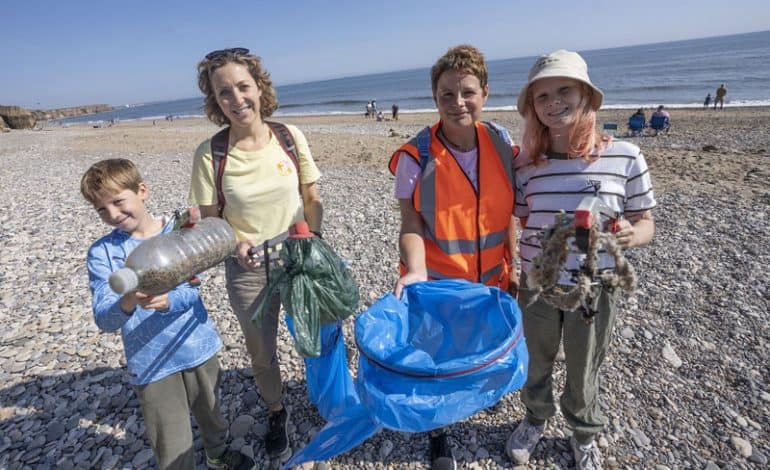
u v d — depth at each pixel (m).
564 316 2.29
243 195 2.49
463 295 2.16
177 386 2.37
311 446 2.83
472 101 2.22
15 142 30.80
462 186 2.33
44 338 4.52
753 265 5.18
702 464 2.69
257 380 2.84
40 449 3.10
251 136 2.56
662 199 8.06
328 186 10.67
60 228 8.20
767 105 27.86
